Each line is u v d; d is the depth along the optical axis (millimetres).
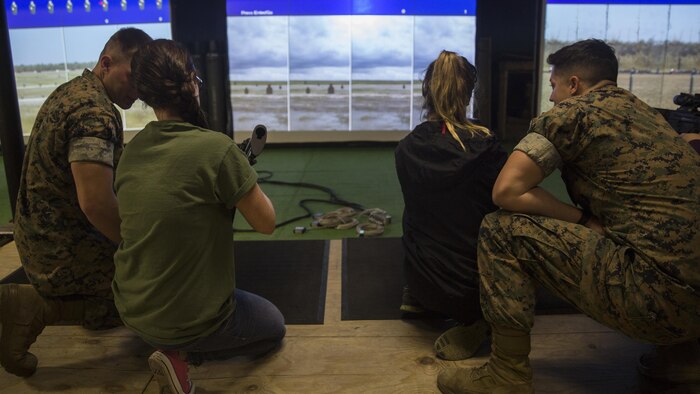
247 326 1706
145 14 5742
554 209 1514
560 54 1606
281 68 6016
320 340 1990
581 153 1468
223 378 1778
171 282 1479
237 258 2758
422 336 2012
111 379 1793
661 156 1384
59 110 1636
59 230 1734
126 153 1509
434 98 1852
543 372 1792
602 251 1410
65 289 1766
